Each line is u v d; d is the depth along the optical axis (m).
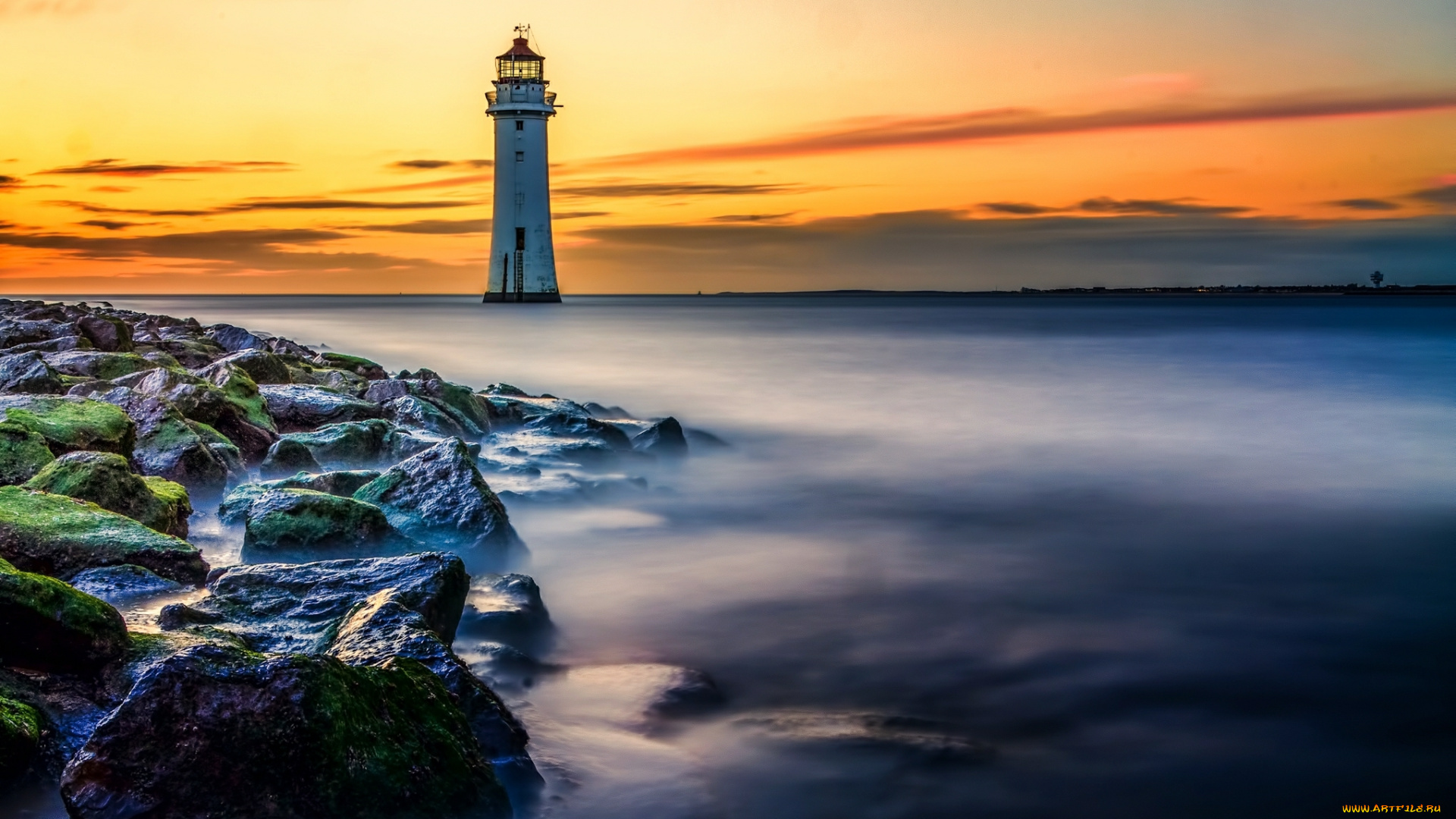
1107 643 10.48
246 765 5.48
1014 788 7.41
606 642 10.16
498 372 44.94
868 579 12.66
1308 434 25.86
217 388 16.02
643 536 14.34
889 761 7.72
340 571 8.79
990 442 24.50
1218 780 7.64
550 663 9.38
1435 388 35.88
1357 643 10.56
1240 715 8.76
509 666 8.88
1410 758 8.02
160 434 13.36
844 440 24.78
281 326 90.56
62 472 10.30
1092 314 133.62
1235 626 11.08
